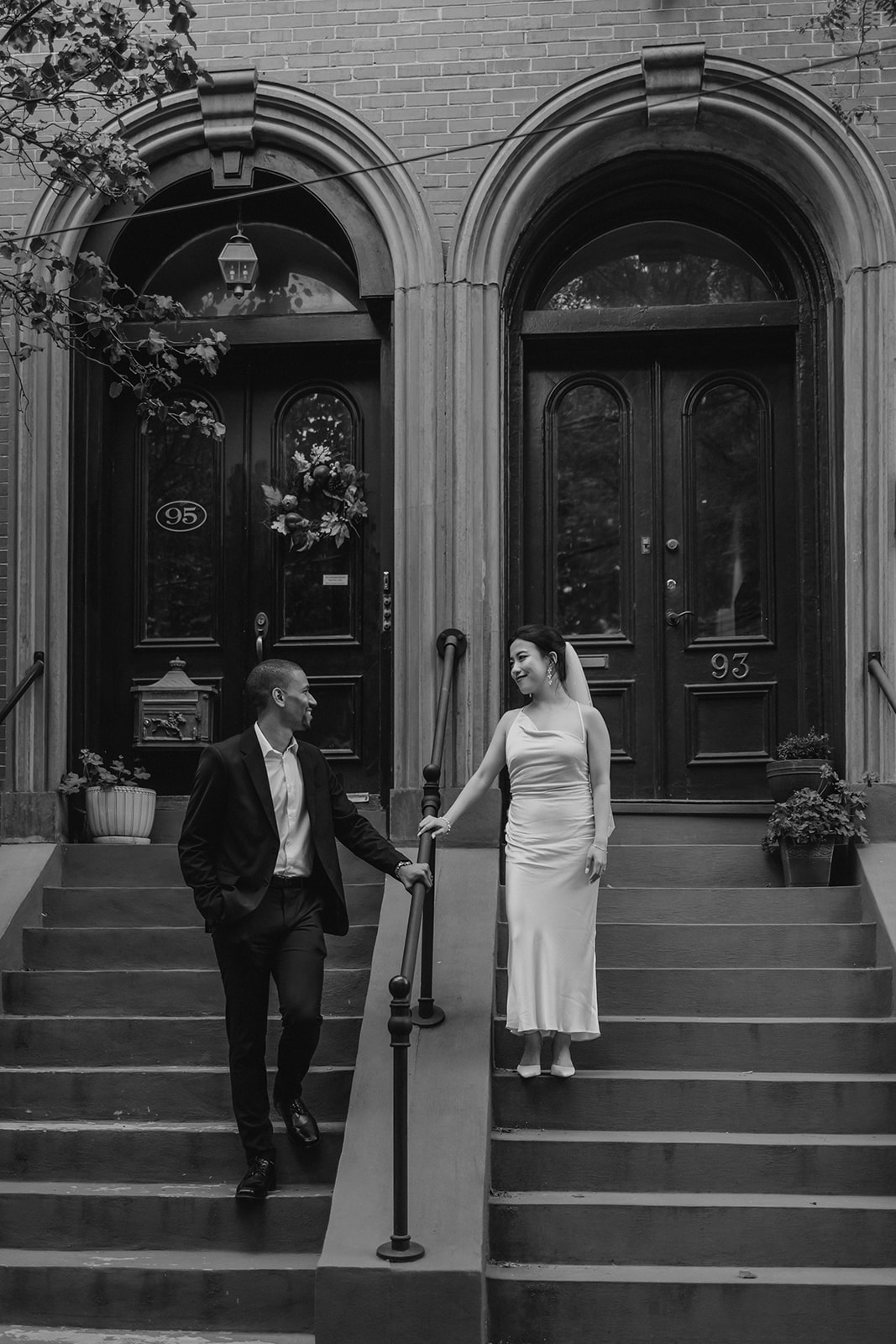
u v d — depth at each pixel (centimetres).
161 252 794
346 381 781
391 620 744
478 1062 520
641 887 670
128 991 607
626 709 754
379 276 736
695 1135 521
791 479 758
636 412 771
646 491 766
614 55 736
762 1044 559
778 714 747
